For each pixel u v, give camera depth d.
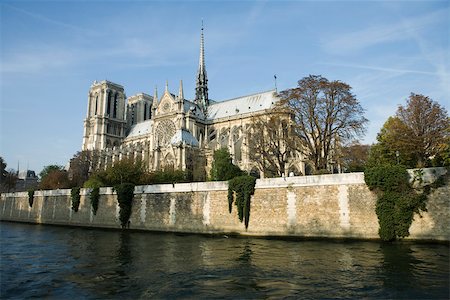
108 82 158.25
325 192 38.25
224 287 20.78
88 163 114.62
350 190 36.97
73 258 31.16
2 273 25.56
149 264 27.69
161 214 50.91
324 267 25.09
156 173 73.88
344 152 60.56
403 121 55.66
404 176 34.69
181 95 114.75
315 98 55.19
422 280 21.06
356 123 54.31
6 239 46.03
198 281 22.20
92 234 50.66
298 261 27.36
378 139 61.72
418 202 33.66
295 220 39.41
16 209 83.06
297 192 39.84
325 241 36.56
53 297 19.78
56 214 69.62
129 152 120.62
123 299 19.05
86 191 63.47
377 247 31.86
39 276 24.55
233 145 91.12
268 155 64.81
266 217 41.41
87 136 157.00
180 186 49.53
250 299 18.47
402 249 30.52
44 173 138.50
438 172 33.66
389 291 19.20
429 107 52.94
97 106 157.50
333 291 19.48
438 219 32.84
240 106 119.75
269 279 22.30
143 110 172.00
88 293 20.31
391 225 34.16
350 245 33.50
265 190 42.09
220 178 68.56
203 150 94.88
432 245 31.92
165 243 38.97
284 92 59.34
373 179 35.44
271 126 62.69
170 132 114.19
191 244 37.69
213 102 136.38
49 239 45.41
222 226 44.56
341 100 53.91
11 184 132.88
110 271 25.58
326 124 54.03
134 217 54.00
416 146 50.19
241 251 32.50
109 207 58.16
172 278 23.09
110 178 69.38
